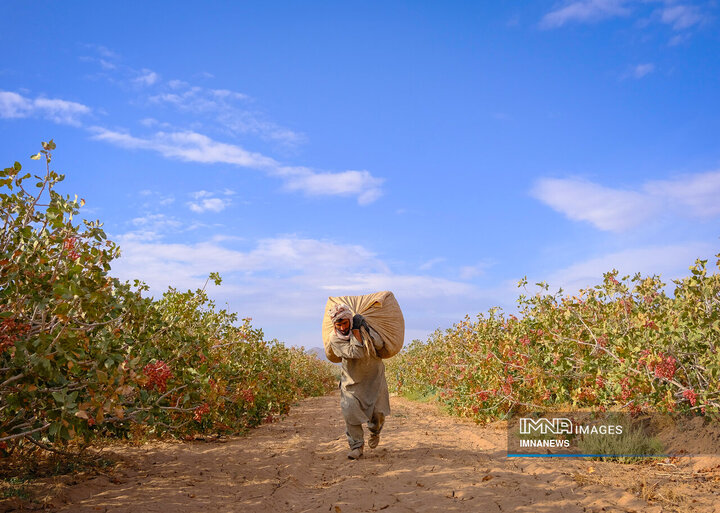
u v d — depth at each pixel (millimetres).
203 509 5047
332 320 6973
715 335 7105
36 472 5945
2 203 4633
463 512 4703
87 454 6848
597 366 8133
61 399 4523
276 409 13461
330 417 14156
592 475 5828
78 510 4746
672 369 6719
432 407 16234
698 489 5164
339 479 6289
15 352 4484
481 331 12766
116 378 4691
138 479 6055
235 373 10719
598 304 9664
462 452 7539
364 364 7223
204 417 9047
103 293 4816
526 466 6469
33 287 4668
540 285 10969
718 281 7160
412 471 6301
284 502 5441
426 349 19453
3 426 4945
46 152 4934
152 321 7445
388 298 7348
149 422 6152
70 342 4516
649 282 8992
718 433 6727
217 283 10180
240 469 6844
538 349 10594
